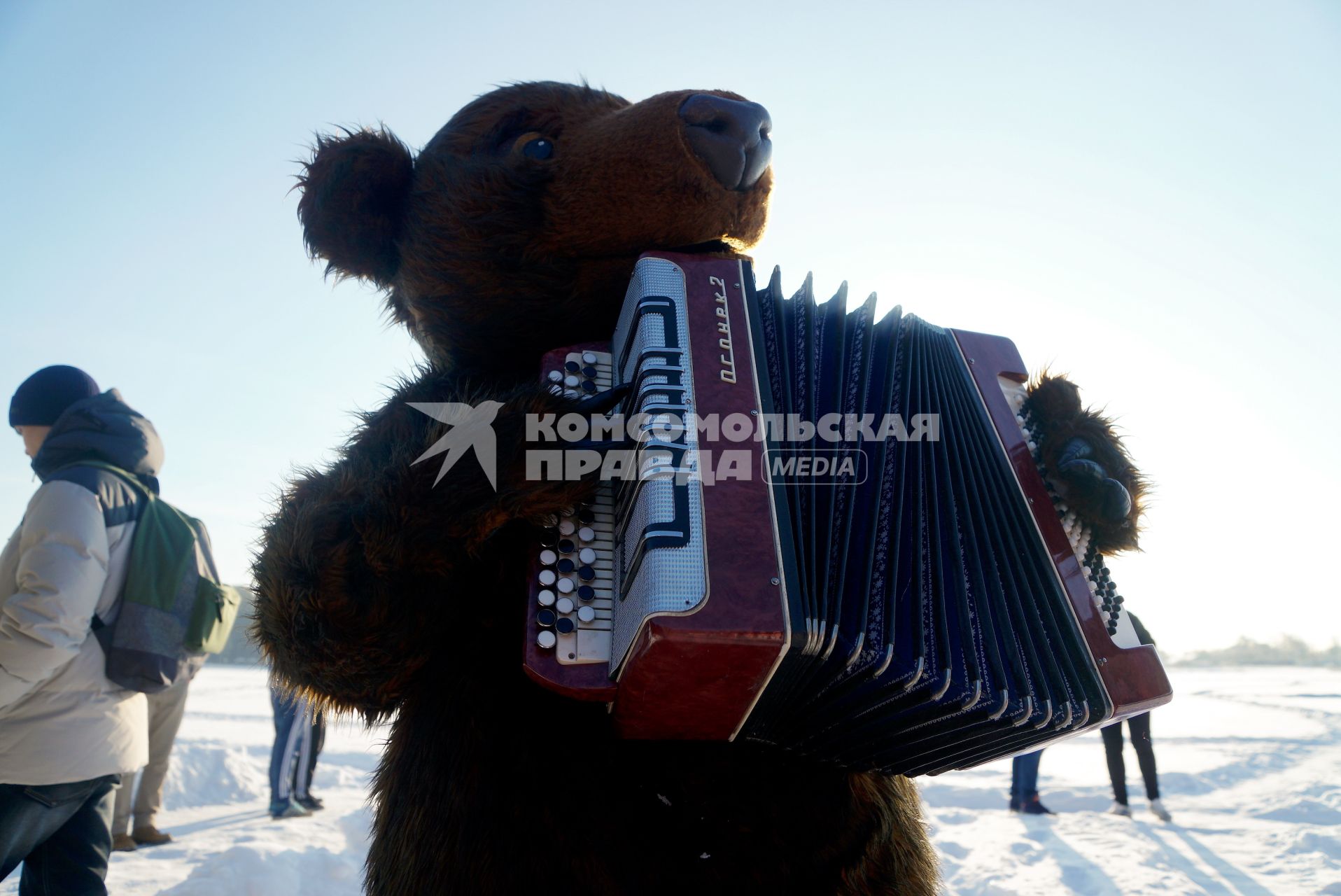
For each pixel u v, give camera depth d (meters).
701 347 1.60
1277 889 4.26
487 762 1.55
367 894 1.65
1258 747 9.01
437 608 1.57
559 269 1.86
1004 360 2.13
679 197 1.78
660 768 1.63
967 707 1.61
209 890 3.61
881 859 1.77
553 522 1.59
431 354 2.08
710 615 1.38
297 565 1.50
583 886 1.50
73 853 2.67
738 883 1.60
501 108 2.02
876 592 1.59
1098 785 7.28
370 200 1.93
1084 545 2.00
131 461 2.90
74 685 2.62
